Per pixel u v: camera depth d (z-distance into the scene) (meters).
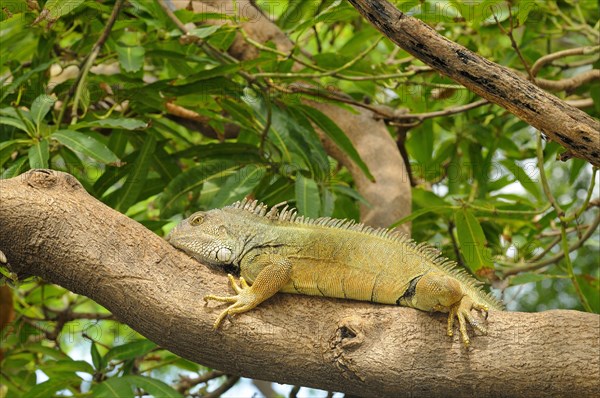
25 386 12.44
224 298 7.37
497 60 13.50
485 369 6.89
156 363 13.59
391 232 8.43
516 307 16.30
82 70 10.79
